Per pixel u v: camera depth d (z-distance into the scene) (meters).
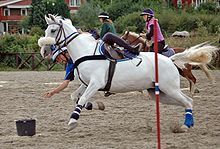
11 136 11.62
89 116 14.30
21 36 40.47
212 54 12.34
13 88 22.94
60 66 37.03
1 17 88.00
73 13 78.00
